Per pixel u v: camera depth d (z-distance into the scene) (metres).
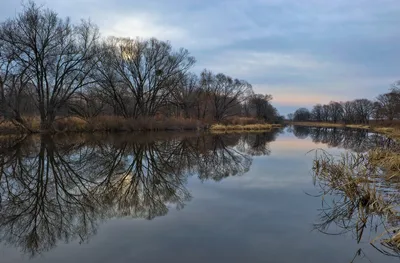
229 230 5.82
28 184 9.93
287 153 19.64
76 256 4.72
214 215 6.76
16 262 4.56
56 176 11.21
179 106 45.31
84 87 29.92
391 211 6.04
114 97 34.38
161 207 7.45
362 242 5.22
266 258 4.65
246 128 52.53
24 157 15.06
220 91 61.88
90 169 12.74
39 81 26.20
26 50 24.69
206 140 28.09
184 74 40.88
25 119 25.80
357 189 7.70
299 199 8.08
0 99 23.38
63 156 15.79
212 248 4.99
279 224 6.16
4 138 22.55
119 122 32.50
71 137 25.02
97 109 33.41
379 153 12.23
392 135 26.12
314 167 12.47
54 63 26.39
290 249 4.97
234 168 13.55
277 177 11.28
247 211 7.05
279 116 102.81
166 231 5.75
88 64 28.59
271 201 7.93
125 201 8.05
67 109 29.47
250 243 5.19
